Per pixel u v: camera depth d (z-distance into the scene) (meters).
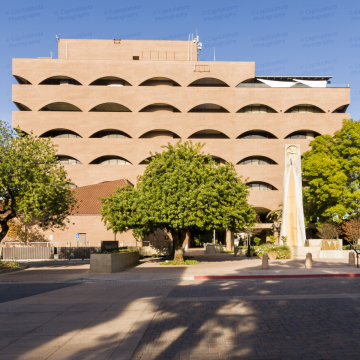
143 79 59.38
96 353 5.67
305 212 45.78
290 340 6.23
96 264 20.08
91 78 59.09
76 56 63.00
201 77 59.84
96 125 57.69
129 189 30.00
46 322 7.76
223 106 58.75
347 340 6.18
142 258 36.28
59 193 25.39
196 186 24.83
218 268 21.31
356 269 19.66
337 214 39.41
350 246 38.78
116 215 26.12
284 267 21.38
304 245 33.72
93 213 42.41
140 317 8.13
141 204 24.55
